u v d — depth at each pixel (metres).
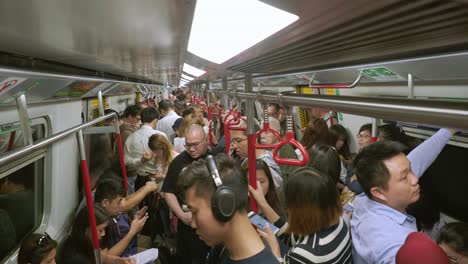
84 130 2.70
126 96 6.98
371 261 1.17
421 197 2.17
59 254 2.45
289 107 1.23
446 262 0.84
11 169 1.90
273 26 1.24
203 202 0.93
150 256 2.38
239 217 0.96
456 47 1.30
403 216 1.19
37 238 1.57
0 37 1.13
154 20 1.03
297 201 1.32
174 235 2.91
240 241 0.95
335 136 3.12
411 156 1.64
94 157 4.09
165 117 5.33
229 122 2.24
